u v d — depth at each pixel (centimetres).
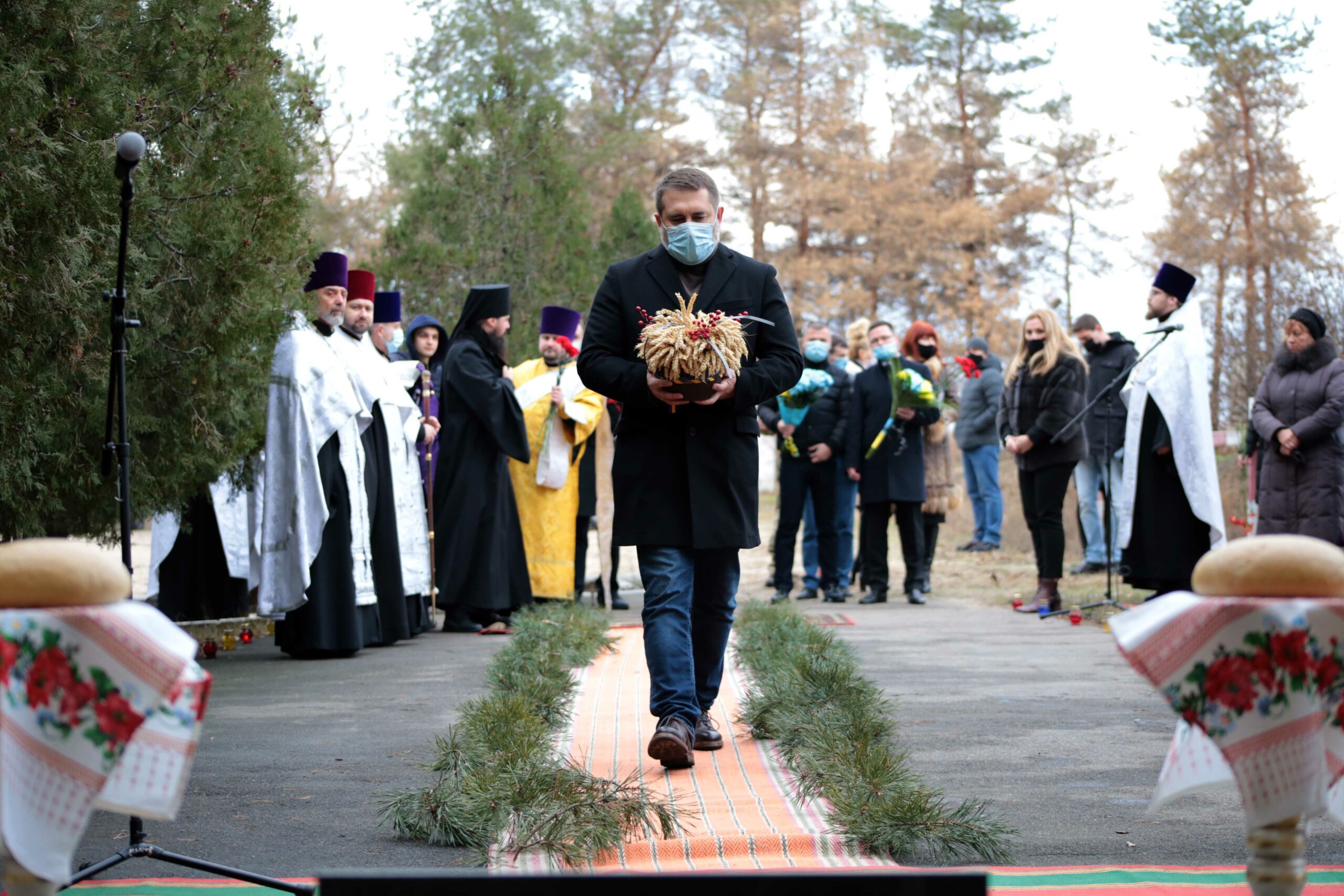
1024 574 1269
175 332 653
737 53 3522
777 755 441
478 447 898
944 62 3822
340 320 819
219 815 380
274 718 547
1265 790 184
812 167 3600
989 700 570
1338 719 191
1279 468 884
